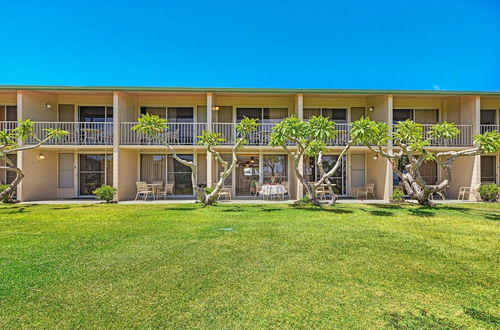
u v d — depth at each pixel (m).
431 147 11.49
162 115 12.98
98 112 12.73
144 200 11.51
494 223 6.66
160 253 4.34
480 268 3.79
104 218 7.26
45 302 2.81
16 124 11.96
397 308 2.74
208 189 10.52
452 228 6.11
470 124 11.79
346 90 11.64
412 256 4.25
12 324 2.44
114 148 11.18
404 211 8.39
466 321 2.53
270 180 13.14
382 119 12.08
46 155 12.05
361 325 2.45
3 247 4.64
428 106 13.02
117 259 4.06
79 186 12.79
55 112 12.44
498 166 12.97
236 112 13.05
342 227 6.18
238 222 6.73
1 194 9.49
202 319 2.53
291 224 6.49
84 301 2.84
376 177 12.31
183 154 13.13
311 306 2.77
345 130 12.51
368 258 4.15
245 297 2.93
